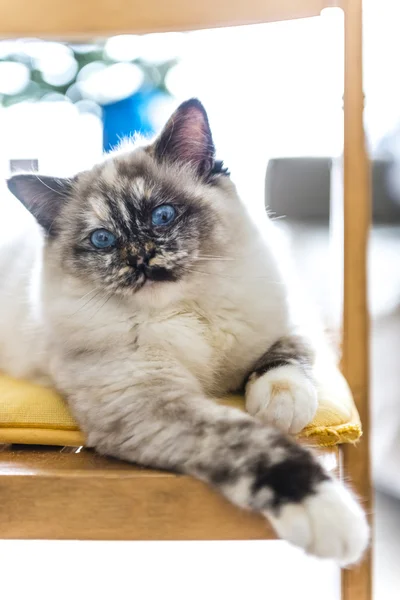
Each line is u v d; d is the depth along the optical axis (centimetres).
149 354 48
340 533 37
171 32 55
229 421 41
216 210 51
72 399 45
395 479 75
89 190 53
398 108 83
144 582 65
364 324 51
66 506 39
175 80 100
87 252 51
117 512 39
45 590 64
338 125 54
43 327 52
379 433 81
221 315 50
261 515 39
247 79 91
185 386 45
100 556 70
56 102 103
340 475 41
